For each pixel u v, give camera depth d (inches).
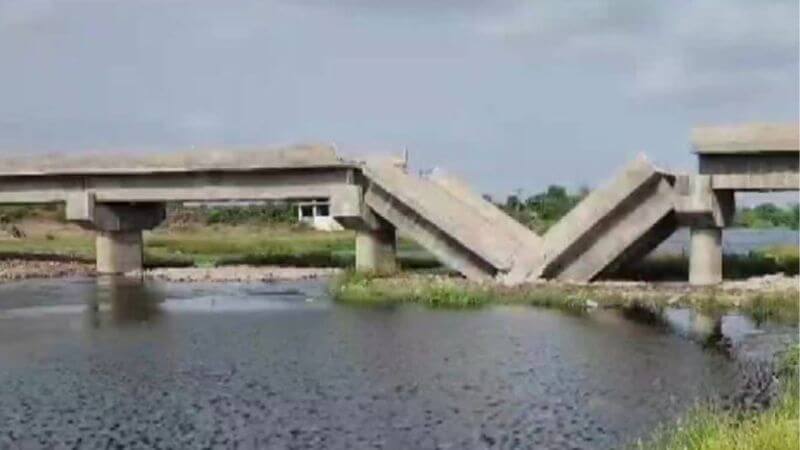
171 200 2891.2
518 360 1384.1
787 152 2181.3
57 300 2284.7
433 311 1988.2
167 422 1011.9
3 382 1230.9
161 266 3243.1
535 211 4682.6
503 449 896.9
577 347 1492.4
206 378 1258.0
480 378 1246.9
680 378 1230.9
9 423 1008.9
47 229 4798.2
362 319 1870.1
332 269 3065.9
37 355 1454.2
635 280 2399.1
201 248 3806.6
